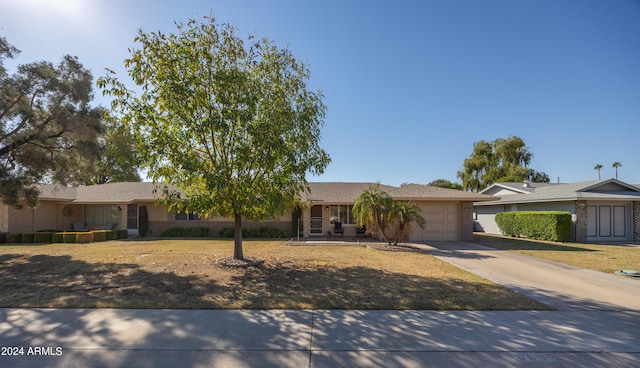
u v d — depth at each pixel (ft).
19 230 65.92
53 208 73.41
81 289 23.68
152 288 23.93
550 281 27.37
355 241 59.47
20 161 43.91
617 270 32.32
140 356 13.32
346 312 18.79
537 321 17.38
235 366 12.51
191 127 28.43
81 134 46.14
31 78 42.16
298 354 13.48
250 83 30.68
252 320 17.43
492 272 31.17
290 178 30.94
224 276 28.07
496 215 80.64
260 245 53.47
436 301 20.99
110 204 75.20
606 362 12.92
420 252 45.47
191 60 28.73
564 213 61.11
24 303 20.16
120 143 30.01
